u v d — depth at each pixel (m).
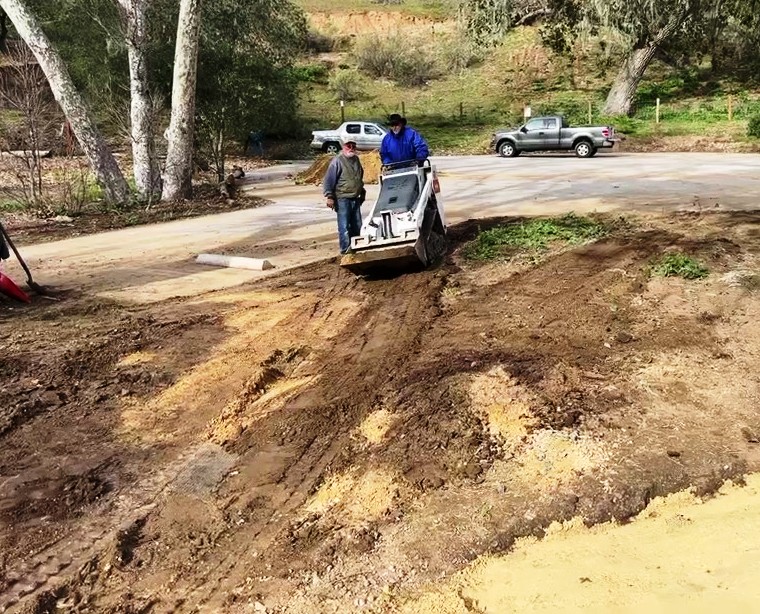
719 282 7.03
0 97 18.88
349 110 41.16
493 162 24.73
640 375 5.12
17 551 3.68
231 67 21.72
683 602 3.07
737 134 27.75
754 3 31.12
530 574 3.34
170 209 16.25
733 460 4.07
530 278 7.78
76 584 3.44
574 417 4.55
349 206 9.20
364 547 3.56
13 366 6.08
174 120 17.53
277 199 17.78
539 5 34.72
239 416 5.07
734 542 3.46
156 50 22.05
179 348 6.44
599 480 3.94
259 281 8.93
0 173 21.09
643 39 32.91
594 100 38.50
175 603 3.29
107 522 3.91
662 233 9.48
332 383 5.42
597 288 7.16
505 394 4.84
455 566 3.41
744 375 5.07
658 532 3.60
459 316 6.74
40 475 4.41
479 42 35.50
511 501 3.82
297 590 3.31
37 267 10.42
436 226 9.45
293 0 56.16
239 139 28.66
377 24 52.25
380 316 7.01
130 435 4.89
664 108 34.78
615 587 3.21
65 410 5.27
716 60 39.59
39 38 16.25
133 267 10.18
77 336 6.90
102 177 17.12
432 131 36.25
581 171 19.64
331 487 4.11
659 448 4.20
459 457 4.22
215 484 4.25
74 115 16.72
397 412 4.80
